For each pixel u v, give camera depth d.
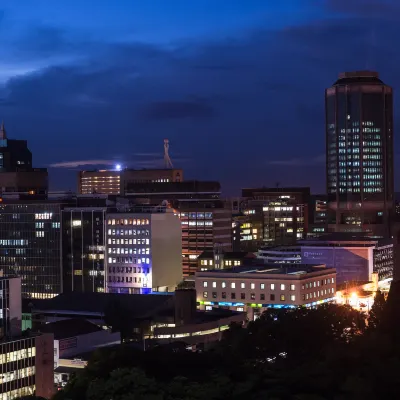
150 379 134.75
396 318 187.00
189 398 131.12
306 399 130.12
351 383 133.00
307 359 191.38
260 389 137.38
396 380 135.12
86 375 149.50
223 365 160.88
